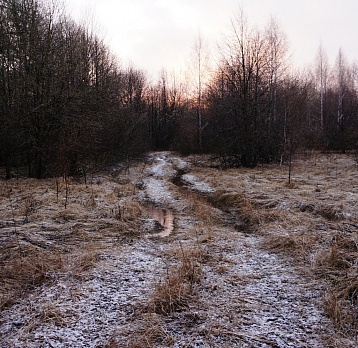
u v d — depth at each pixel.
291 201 10.98
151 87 53.97
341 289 5.10
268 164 23.64
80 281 5.59
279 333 4.06
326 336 3.99
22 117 15.90
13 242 7.12
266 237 8.20
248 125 21.73
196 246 7.52
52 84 16.73
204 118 34.59
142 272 6.04
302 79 32.44
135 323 4.30
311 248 6.91
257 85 22.42
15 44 16.00
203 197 14.54
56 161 16.72
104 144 21.30
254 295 5.14
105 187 15.00
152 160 31.80
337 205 9.91
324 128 32.69
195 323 4.30
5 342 3.92
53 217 9.25
